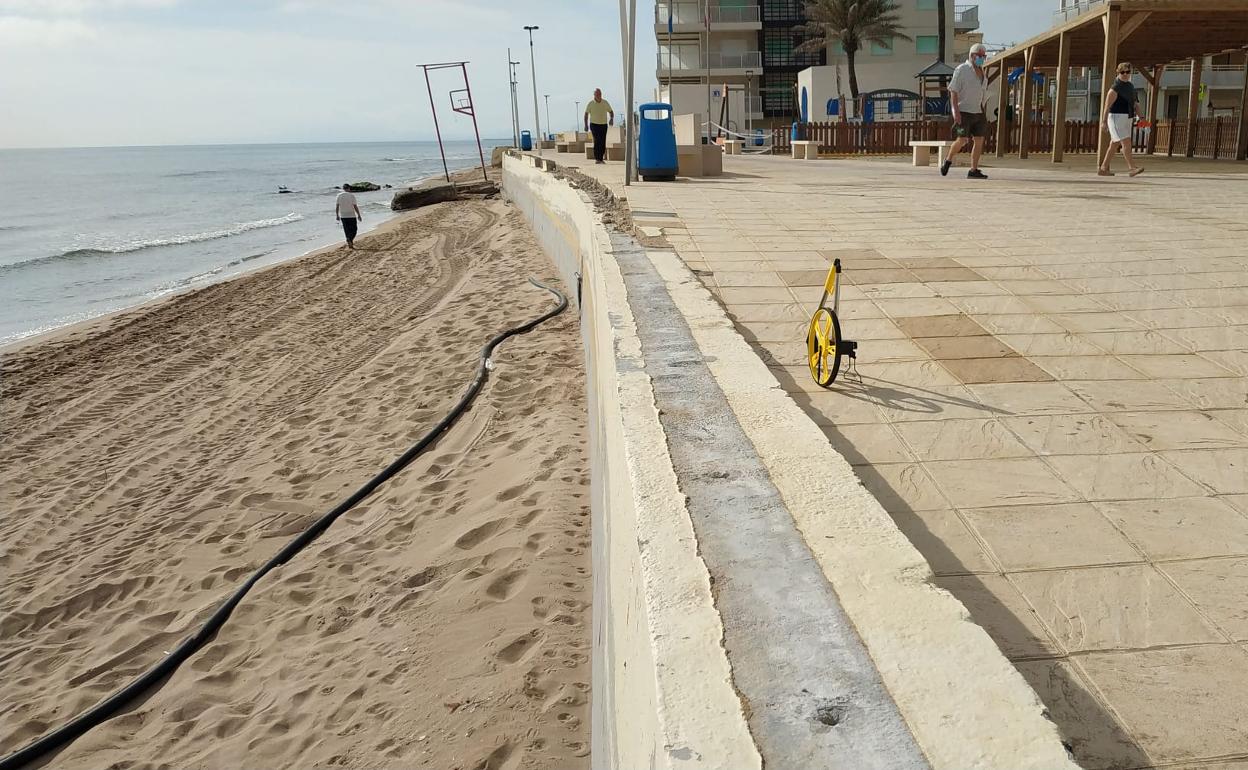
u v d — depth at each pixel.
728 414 2.72
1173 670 2.02
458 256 19.20
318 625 5.22
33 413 10.30
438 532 6.09
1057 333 4.79
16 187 78.25
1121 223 8.07
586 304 8.07
